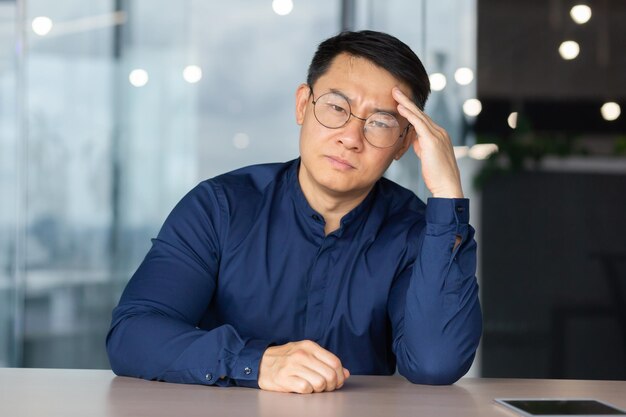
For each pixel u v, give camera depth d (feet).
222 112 13.67
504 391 4.95
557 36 14.12
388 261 6.06
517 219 14.23
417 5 13.82
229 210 6.14
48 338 13.71
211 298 6.13
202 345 4.96
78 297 13.73
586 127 14.20
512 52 14.02
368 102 5.59
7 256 13.67
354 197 5.95
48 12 13.61
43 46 13.61
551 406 4.32
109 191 13.70
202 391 4.73
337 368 4.84
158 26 13.65
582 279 14.30
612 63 14.20
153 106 13.66
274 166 6.41
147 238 13.70
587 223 14.26
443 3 13.87
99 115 13.66
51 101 13.65
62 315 13.73
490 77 14.01
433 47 13.88
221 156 13.67
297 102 6.14
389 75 5.65
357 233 6.10
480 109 14.01
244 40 13.65
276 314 6.06
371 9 13.74
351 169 5.65
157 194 13.69
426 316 5.35
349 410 4.26
